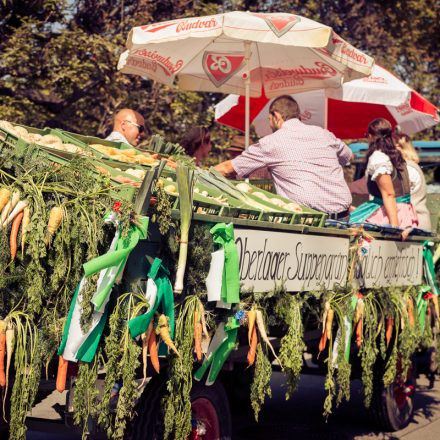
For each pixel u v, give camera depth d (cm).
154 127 1326
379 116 1059
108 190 358
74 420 381
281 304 454
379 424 655
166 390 406
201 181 516
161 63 766
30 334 340
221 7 1516
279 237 457
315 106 1055
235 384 607
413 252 641
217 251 401
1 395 389
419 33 1964
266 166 608
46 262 348
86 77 1212
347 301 522
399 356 633
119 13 1402
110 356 347
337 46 642
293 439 623
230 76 788
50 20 1332
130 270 362
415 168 792
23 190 350
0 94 1286
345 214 620
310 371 636
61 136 483
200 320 393
